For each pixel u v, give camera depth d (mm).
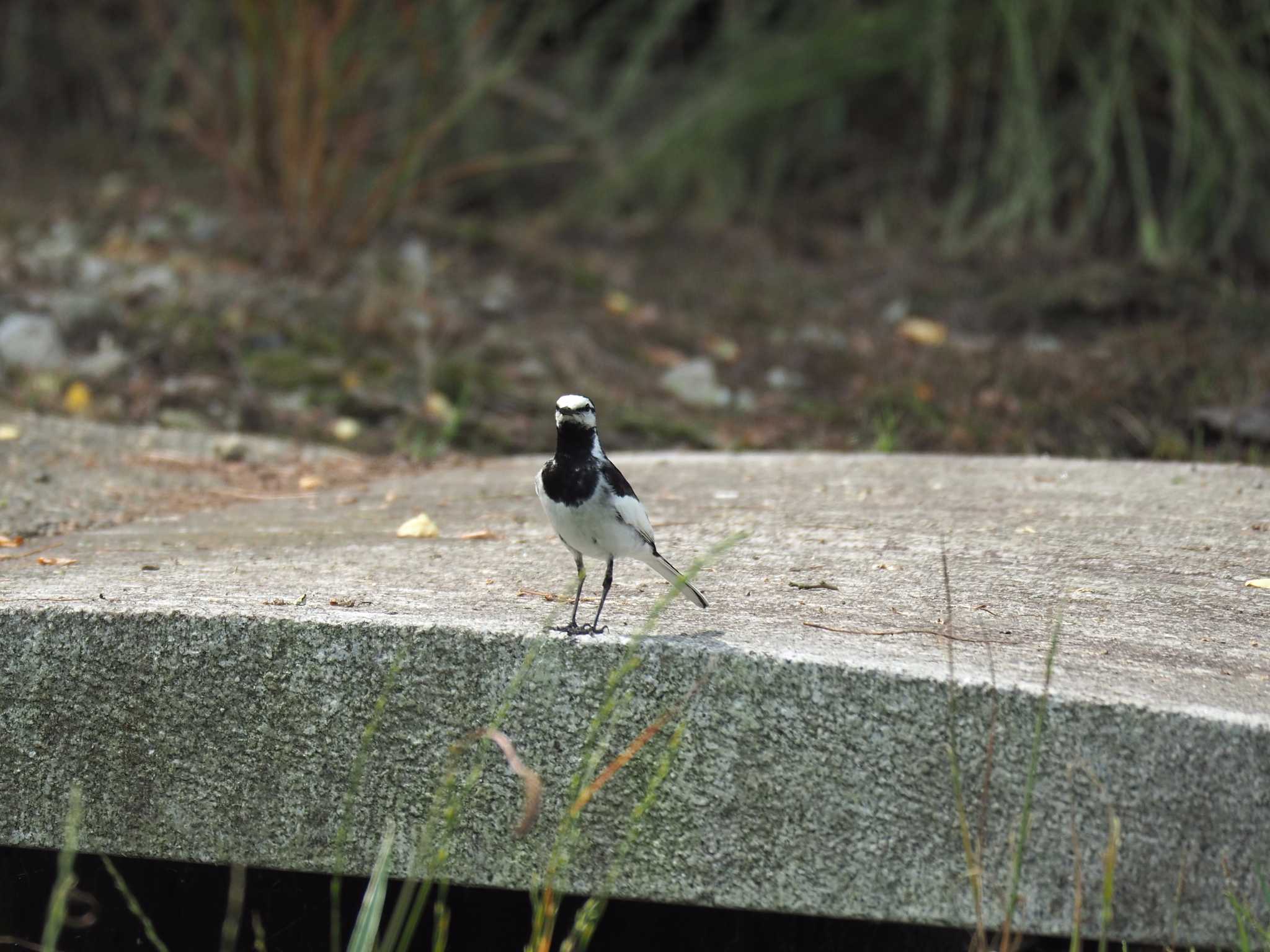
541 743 5902
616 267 19125
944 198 21266
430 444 13516
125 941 6973
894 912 5680
